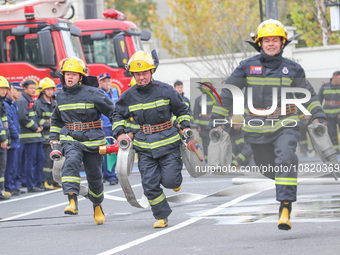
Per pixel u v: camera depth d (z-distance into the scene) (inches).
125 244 570.6
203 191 928.3
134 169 1465.3
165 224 654.5
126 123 659.4
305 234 561.9
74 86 692.1
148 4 3612.2
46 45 1481.3
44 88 1197.1
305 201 754.2
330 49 2116.1
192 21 2679.6
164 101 641.0
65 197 1041.5
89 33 1723.7
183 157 649.6
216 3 2655.0
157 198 649.0
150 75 641.0
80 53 1620.3
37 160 1191.6
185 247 538.9
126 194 661.3
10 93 1128.2
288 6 2874.0
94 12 2997.0
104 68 1706.4
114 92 1209.4
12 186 1140.5
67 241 609.3
